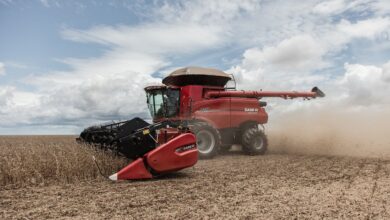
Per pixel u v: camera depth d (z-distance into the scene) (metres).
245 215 4.35
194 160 7.24
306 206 4.77
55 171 7.37
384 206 4.74
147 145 7.15
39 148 8.79
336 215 4.32
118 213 4.51
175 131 7.54
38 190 6.04
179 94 12.34
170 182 6.74
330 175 7.46
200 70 12.38
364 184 6.36
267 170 8.38
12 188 6.24
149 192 5.78
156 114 12.54
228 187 6.17
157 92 12.40
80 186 6.37
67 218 4.33
